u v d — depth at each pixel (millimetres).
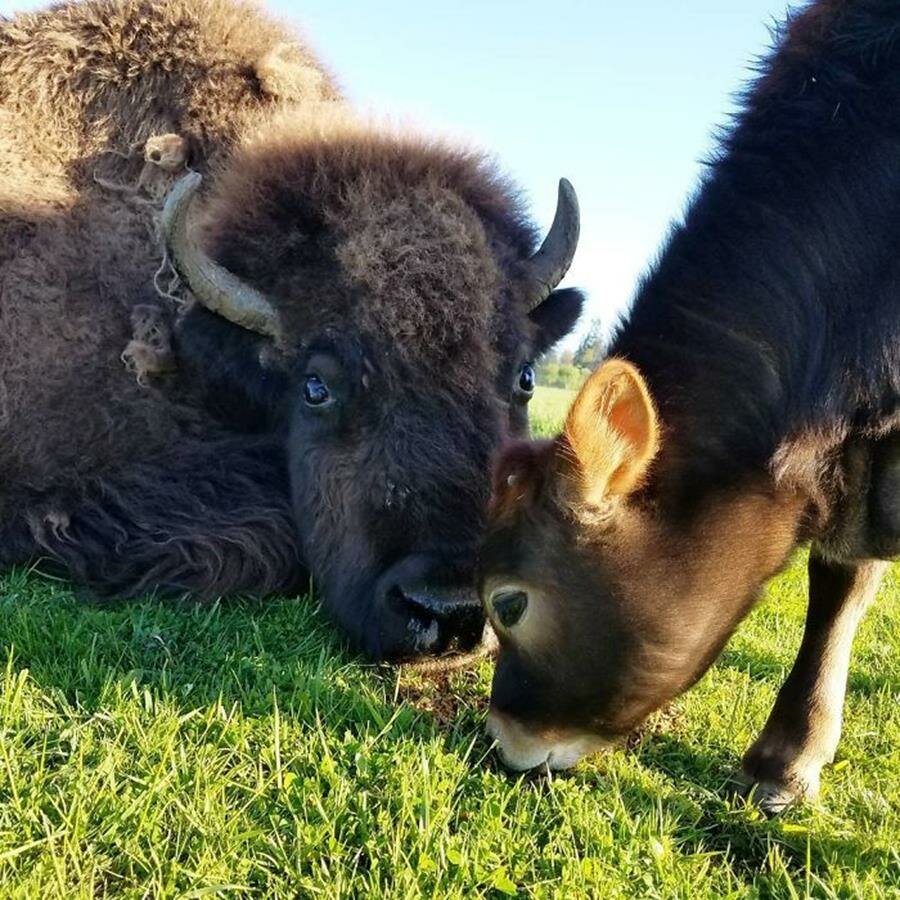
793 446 729
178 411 1286
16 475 1229
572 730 764
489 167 1279
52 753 718
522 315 1159
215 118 1405
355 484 1050
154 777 690
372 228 1100
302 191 1158
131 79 1429
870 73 778
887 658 1231
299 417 1133
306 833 665
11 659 823
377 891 623
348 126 1247
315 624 1080
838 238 747
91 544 1189
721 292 758
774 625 1331
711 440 725
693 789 834
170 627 1008
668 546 709
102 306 1324
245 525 1186
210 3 1479
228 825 664
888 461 779
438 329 1046
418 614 973
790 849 770
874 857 756
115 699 792
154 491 1226
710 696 1015
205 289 1102
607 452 653
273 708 824
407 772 733
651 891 666
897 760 907
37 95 1418
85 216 1378
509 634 754
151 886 613
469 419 1037
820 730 841
